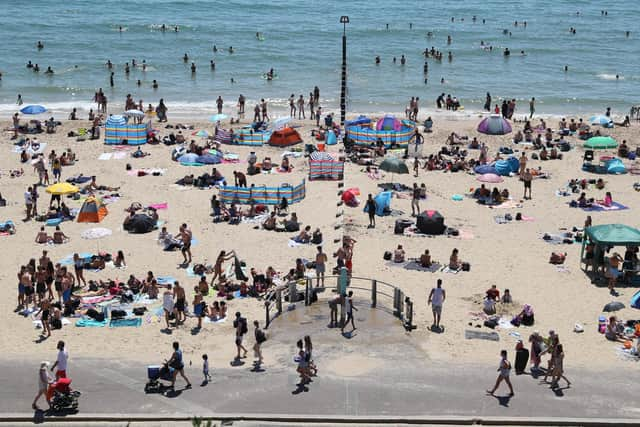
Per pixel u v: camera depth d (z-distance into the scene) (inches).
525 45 4141.2
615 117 2696.9
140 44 3831.2
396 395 941.8
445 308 1197.7
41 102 2736.2
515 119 2571.4
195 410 904.9
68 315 1152.2
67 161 1923.0
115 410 902.4
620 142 2237.9
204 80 3122.5
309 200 1699.1
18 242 1438.2
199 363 1016.9
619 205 1694.1
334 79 3191.4
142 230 1501.0
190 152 1975.9
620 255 1446.9
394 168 1754.4
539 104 2886.3
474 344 1081.4
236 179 1734.7
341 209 1644.9
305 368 964.6
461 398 936.9
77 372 984.9
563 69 3563.0
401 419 892.6
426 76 3287.4
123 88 2957.7
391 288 1272.1
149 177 1839.3
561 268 1366.9
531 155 2082.9
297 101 2731.3
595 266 1330.0
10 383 954.1
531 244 1476.4
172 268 1337.4
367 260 1384.1
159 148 2081.7
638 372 1006.4
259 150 2084.2
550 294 1262.3
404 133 2127.2
